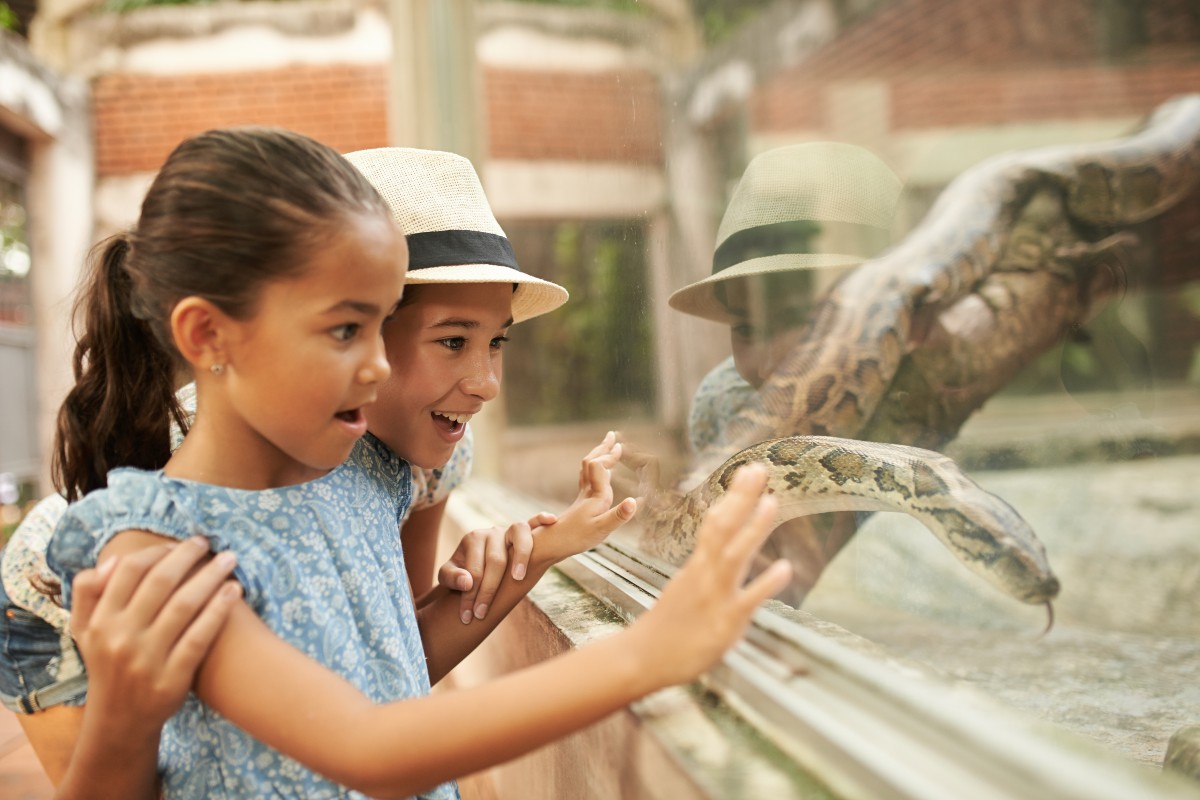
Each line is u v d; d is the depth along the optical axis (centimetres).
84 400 130
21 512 723
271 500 112
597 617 147
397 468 152
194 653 90
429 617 152
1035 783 61
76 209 845
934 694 76
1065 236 315
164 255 100
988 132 516
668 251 244
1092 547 297
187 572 96
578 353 321
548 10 368
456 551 158
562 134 355
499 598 149
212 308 99
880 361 221
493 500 338
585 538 148
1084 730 159
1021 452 343
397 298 107
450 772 87
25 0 865
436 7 545
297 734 90
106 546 101
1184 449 377
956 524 170
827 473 173
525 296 174
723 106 301
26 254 802
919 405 242
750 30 435
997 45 512
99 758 94
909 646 206
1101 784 60
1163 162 344
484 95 464
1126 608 247
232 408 110
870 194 250
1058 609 248
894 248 259
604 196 290
